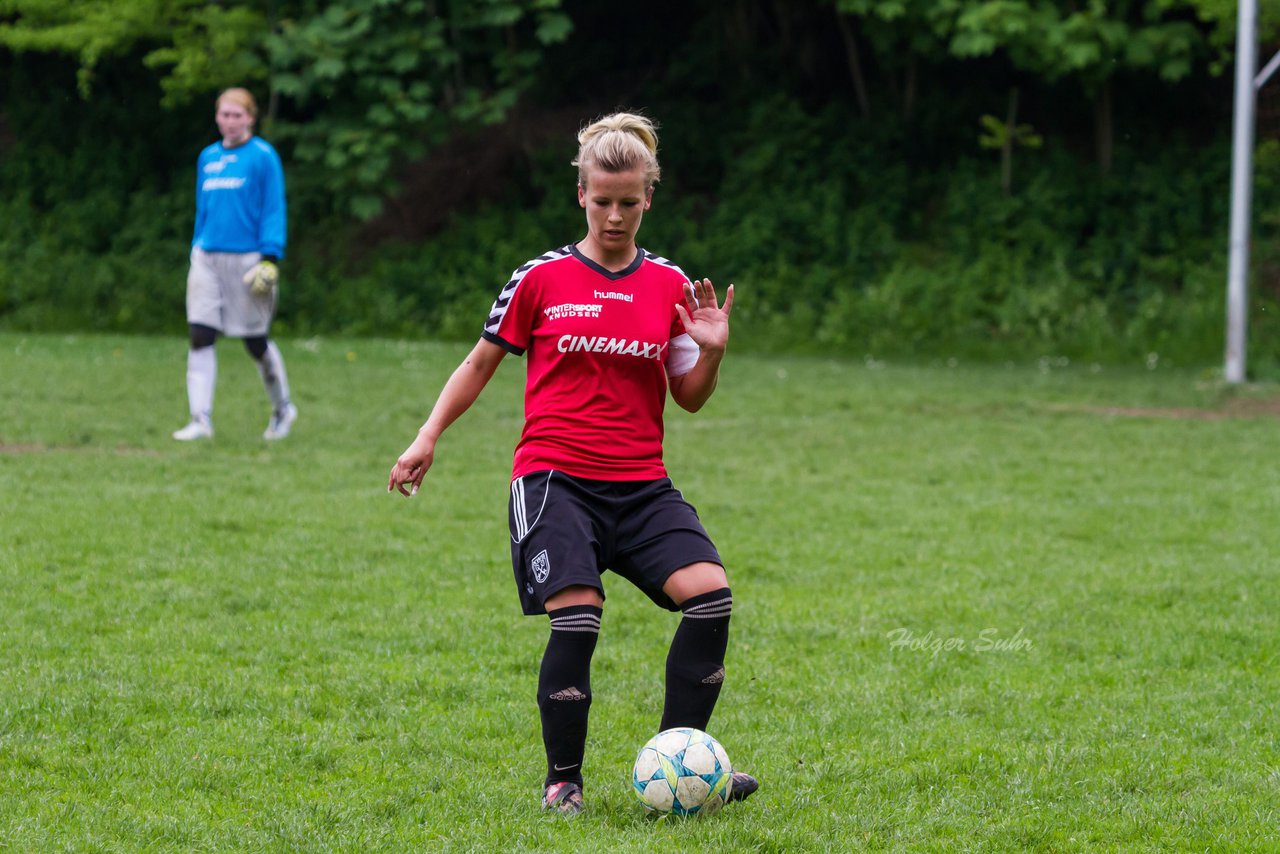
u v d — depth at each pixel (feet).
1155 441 71.51
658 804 20.88
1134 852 19.77
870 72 163.63
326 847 19.35
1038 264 136.46
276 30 140.67
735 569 40.60
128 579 36.88
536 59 140.97
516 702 27.32
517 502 21.65
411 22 140.46
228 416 70.54
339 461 58.44
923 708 27.35
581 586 20.77
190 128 158.30
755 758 24.12
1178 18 143.74
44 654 29.50
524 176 153.28
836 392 93.40
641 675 29.53
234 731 24.81
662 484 22.15
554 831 20.20
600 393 21.76
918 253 141.28
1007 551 43.68
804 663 30.66
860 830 20.49
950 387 98.37
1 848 18.93
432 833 20.04
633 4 169.89
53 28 136.26
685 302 22.29
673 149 154.71
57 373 85.81
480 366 22.12
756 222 141.69
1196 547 44.78
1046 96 158.40
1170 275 134.72
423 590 36.94
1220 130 148.77
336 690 27.61
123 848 19.19
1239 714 27.07
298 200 149.89
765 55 160.76
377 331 135.95
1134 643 32.71
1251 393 93.71
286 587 36.60
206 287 61.46
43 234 143.84
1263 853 19.71
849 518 49.24
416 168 156.15
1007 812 21.42
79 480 50.75
